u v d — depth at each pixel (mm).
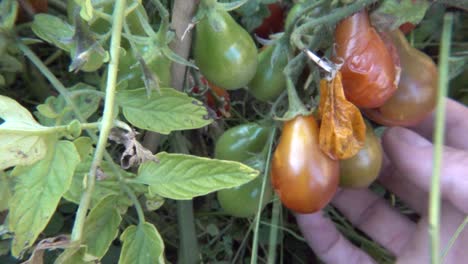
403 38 230
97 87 301
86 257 157
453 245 277
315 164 218
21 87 300
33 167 160
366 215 350
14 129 155
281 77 241
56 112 209
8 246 219
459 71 298
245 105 382
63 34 212
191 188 180
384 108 234
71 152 162
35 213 158
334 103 208
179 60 203
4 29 208
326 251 351
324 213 340
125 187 188
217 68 224
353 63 208
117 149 315
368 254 369
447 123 311
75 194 187
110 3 192
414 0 209
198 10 217
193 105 205
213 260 362
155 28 278
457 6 198
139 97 204
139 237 183
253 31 323
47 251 262
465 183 240
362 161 239
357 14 207
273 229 264
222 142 268
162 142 301
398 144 271
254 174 178
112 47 168
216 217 370
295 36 213
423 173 262
